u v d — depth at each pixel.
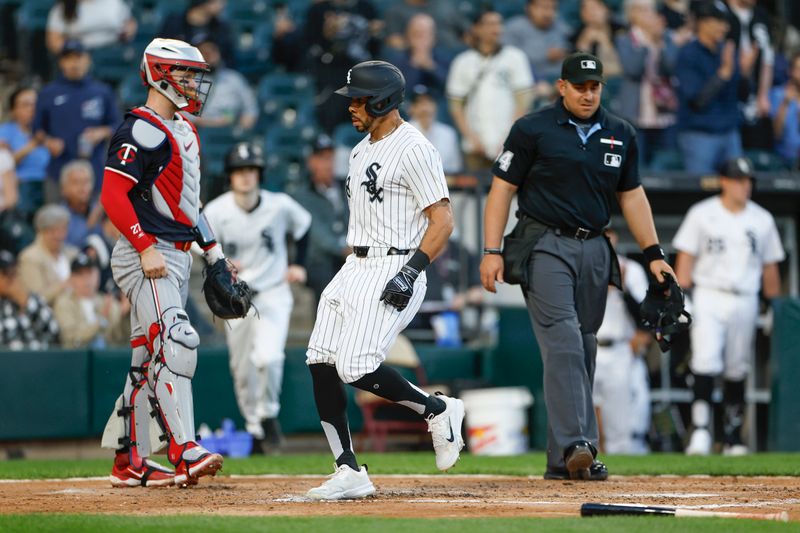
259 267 37.47
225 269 24.23
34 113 48.06
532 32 54.97
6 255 40.00
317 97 55.75
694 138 51.34
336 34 55.12
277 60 57.31
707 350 39.78
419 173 20.70
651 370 44.94
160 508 19.77
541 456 36.03
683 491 22.62
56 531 16.08
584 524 16.56
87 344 41.00
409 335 44.75
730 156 51.72
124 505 20.31
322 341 21.11
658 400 44.84
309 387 41.56
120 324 42.12
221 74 52.72
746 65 54.25
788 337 40.59
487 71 50.72
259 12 60.50
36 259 41.34
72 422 38.97
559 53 55.00
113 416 23.69
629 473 27.28
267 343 37.56
